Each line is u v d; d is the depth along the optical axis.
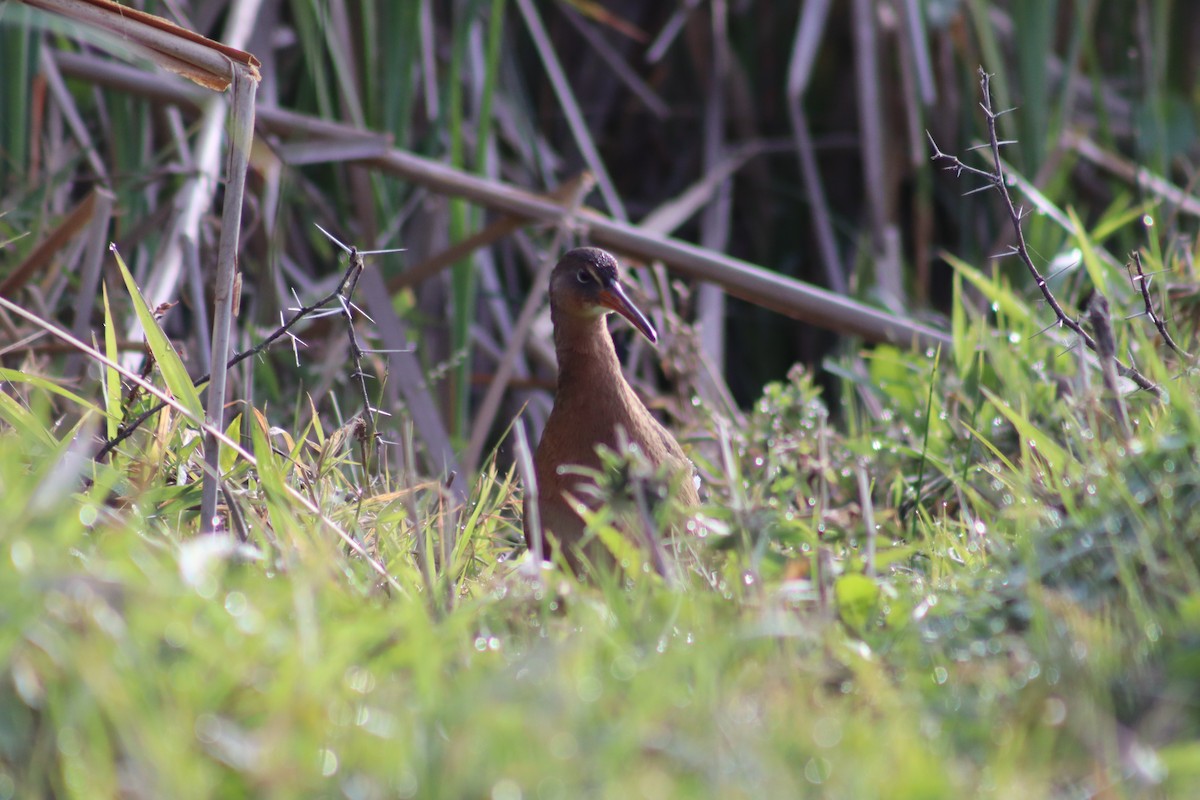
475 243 10.63
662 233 12.38
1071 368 8.46
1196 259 8.80
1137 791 3.99
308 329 10.55
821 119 15.12
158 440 6.64
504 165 13.80
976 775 4.11
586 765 3.88
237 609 4.60
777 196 14.98
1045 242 10.91
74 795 3.97
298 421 7.95
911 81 12.02
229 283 6.59
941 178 13.82
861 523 6.94
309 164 12.48
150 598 4.36
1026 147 12.12
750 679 4.54
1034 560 5.38
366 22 11.24
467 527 6.64
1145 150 12.61
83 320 8.57
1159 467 5.62
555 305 8.00
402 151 11.40
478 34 13.09
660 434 8.02
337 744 4.14
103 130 11.38
